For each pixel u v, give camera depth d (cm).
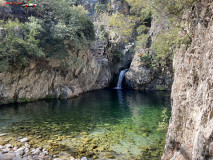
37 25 2191
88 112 1750
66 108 1931
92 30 3142
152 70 3659
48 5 2709
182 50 827
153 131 1175
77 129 1225
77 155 831
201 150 391
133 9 2091
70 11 2797
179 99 666
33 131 1173
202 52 559
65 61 2714
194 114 520
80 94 3091
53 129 1221
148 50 3631
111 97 2752
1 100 2039
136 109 1889
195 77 577
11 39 1962
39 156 812
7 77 2031
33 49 2066
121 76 4272
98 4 4716
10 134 1110
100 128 1247
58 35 2347
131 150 886
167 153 658
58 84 2744
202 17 636
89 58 3319
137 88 3891
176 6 1011
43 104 2144
